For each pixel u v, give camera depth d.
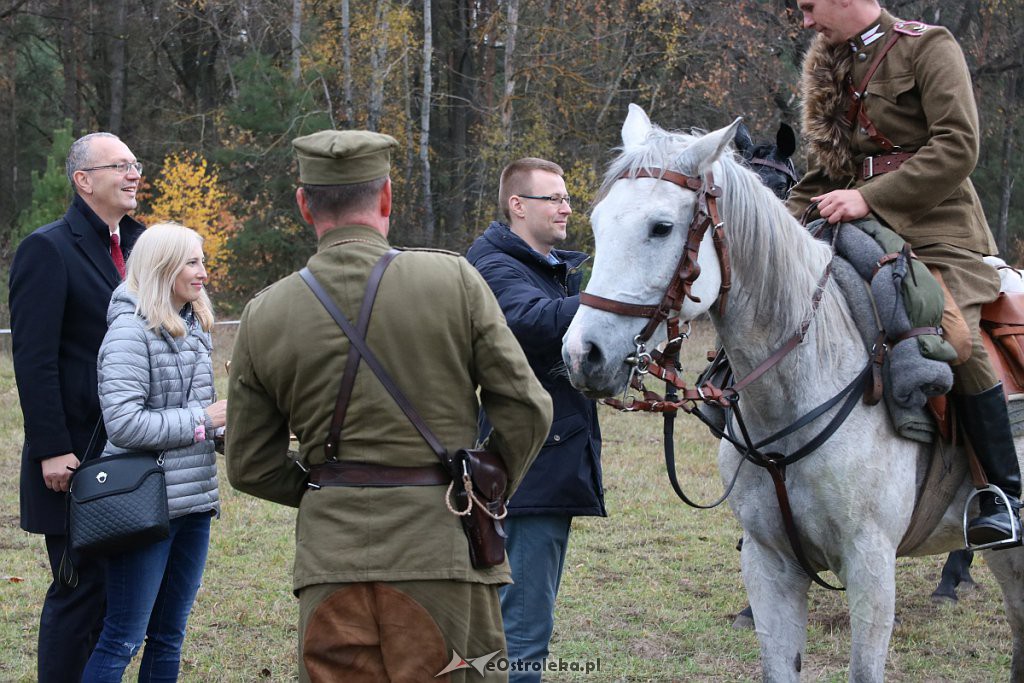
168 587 3.38
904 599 5.32
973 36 20.38
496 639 2.30
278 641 4.48
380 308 2.23
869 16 3.24
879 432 3.00
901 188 3.07
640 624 4.83
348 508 2.21
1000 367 3.41
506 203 3.46
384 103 21.59
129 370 3.08
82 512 3.02
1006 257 22.83
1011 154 22.92
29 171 24.53
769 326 2.90
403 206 20.16
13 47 23.41
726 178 2.78
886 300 3.00
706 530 6.37
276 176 19.03
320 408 2.23
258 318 2.30
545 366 3.21
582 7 19.72
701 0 19.80
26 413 3.18
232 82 21.91
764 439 3.00
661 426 9.56
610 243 2.61
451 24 23.52
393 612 2.18
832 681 4.21
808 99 3.40
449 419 2.27
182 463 3.24
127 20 23.12
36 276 3.21
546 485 3.17
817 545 3.02
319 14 21.91
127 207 3.42
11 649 4.27
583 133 19.66
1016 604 3.83
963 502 3.34
